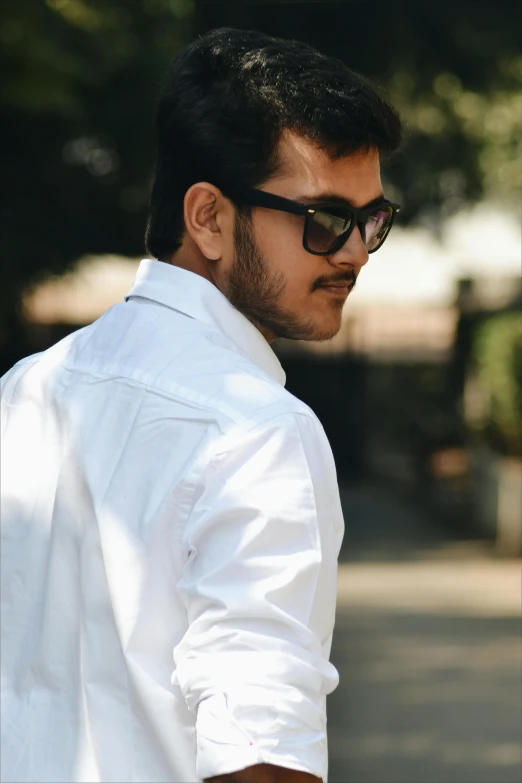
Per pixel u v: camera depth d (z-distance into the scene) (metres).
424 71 21.75
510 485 15.62
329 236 1.86
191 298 1.85
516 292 20.52
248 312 1.92
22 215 17.94
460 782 6.00
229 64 1.88
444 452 20.62
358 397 26.41
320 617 1.67
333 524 1.71
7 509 1.82
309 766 1.54
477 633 10.09
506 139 21.91
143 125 17.08
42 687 1.72
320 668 1.60
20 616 1.77
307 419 1.69
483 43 21.27
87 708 1.67
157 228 1.96
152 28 17.02
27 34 12.12
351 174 1.87
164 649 1.65
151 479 1.68
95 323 1.93
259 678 1.54
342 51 21.41
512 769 6.22
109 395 1.77
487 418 17.59
